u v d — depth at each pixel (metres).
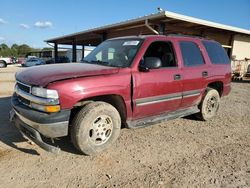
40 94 3.28
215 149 4.18
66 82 3.31
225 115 6.53
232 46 17.67
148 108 4.29
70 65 4.15
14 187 2.87
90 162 3.52
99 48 4.98
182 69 4.80
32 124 3.36
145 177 3.19
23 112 3.43
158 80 4.30
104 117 3.74
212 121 5.88
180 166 3.51
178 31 13.95
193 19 11.94
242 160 3.79
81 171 3.27
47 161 3.50
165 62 4.60
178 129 5.14
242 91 11.62
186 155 3.88
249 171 3.45
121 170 3.34
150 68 4.09
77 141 3.54
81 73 3.55
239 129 5.36
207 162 3.67
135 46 4.32
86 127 3.54
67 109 3.32
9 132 4.49
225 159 3.80
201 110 5.65
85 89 3.42
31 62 33.66
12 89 9.69
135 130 4.92
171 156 3.83
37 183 2.97
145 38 4.43
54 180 3.04
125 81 3.85
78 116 3.53
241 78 17.78
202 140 4.57
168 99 4.58
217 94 5.86
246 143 4.53
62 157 3.63
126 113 4.02
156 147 4.14
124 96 3.87
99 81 3.57
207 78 5.39
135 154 3.83
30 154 3.68
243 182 3.16
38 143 3.33
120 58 4.25
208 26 13.39
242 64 18.47
